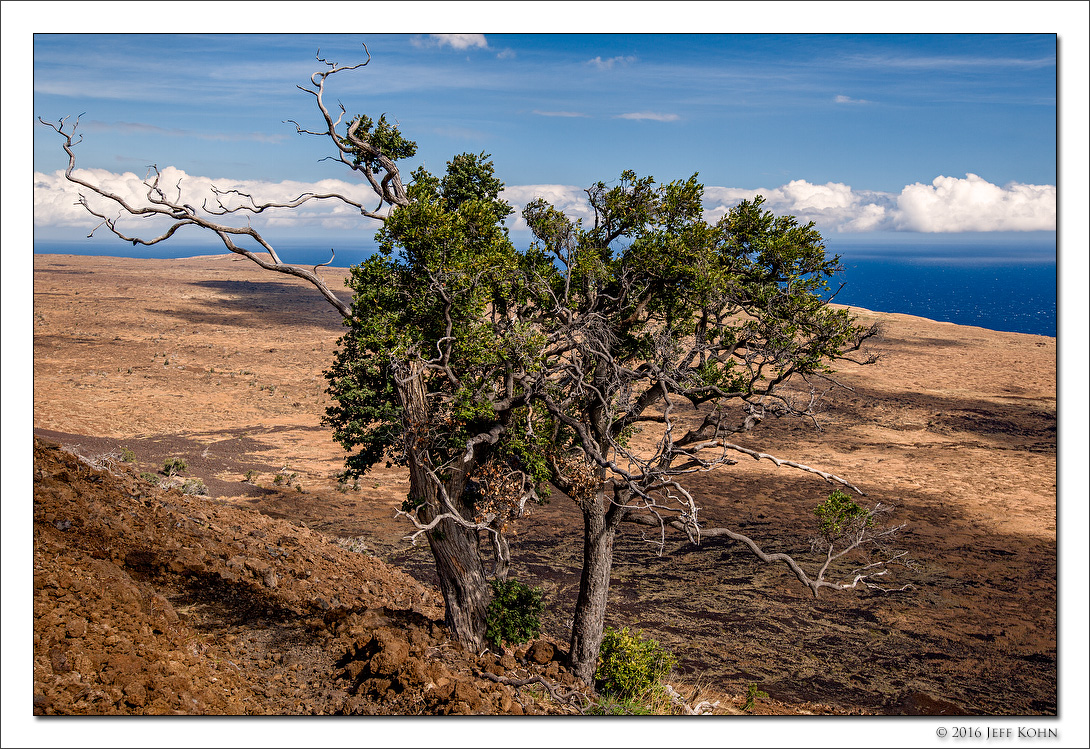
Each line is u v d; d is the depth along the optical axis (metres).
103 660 10.57
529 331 13.05
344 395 18.14
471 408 12.64
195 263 177.25
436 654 13.59
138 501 19.47
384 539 31.36
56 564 12.94
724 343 14.09
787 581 29.55
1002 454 54.56
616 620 24.92
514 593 15.36
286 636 13.91
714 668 21.58
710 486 44.09
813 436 58.28
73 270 140.38
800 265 13.31
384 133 13.71
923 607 27.55
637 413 15.27
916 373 82.69
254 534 21.28
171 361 71.75
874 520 13.47
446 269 11.85
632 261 13.45
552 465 14.89
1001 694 21.14
